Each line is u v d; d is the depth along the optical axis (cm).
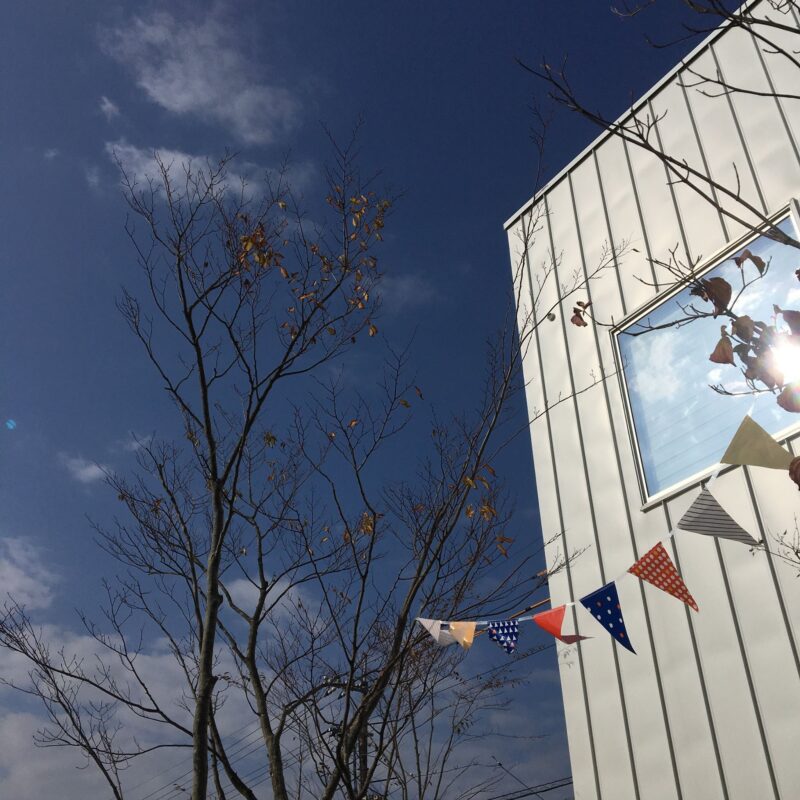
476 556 594
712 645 583
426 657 614
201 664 454
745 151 695
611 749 629
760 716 538
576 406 784
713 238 699
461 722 632
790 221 642
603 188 834
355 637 522
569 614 703
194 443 587
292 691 584
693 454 658
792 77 677
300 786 551
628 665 638
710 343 676
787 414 598
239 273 555
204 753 424
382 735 514
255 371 538
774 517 572
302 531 581
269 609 555
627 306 765
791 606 542
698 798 557
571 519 742
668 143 773
